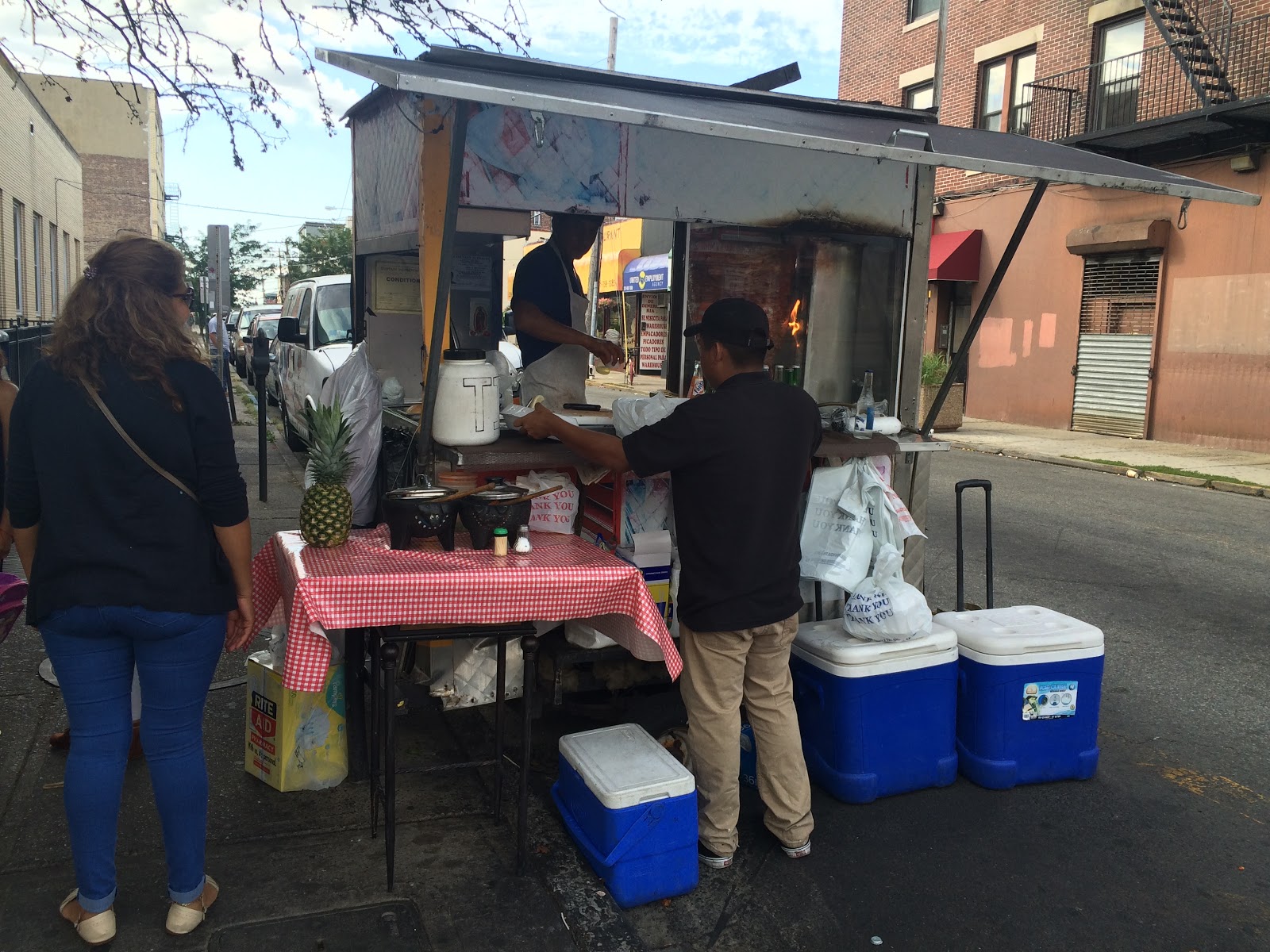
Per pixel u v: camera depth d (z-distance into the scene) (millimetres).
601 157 3803
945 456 13008
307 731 3275
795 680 3496
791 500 2912
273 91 3980
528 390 4332
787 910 2775
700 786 2998
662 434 2816
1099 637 3529
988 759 3484
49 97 39625
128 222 41719
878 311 4523
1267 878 3002
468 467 3223
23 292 19719
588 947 2561
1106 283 14672
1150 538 7949
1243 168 12508
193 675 2426
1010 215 16109
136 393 2268
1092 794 3512
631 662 3705
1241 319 12742
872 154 2773
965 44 17297
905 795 3443
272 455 10414
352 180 4793
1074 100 15062
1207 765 3797
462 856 2951
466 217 3586
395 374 4934
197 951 2463
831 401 4578
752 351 2916
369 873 2838
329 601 2570
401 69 2766
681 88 3834
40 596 2307
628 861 2730
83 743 2379
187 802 2453
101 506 2266
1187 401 13578
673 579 3545
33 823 3014
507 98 2303
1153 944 2666
